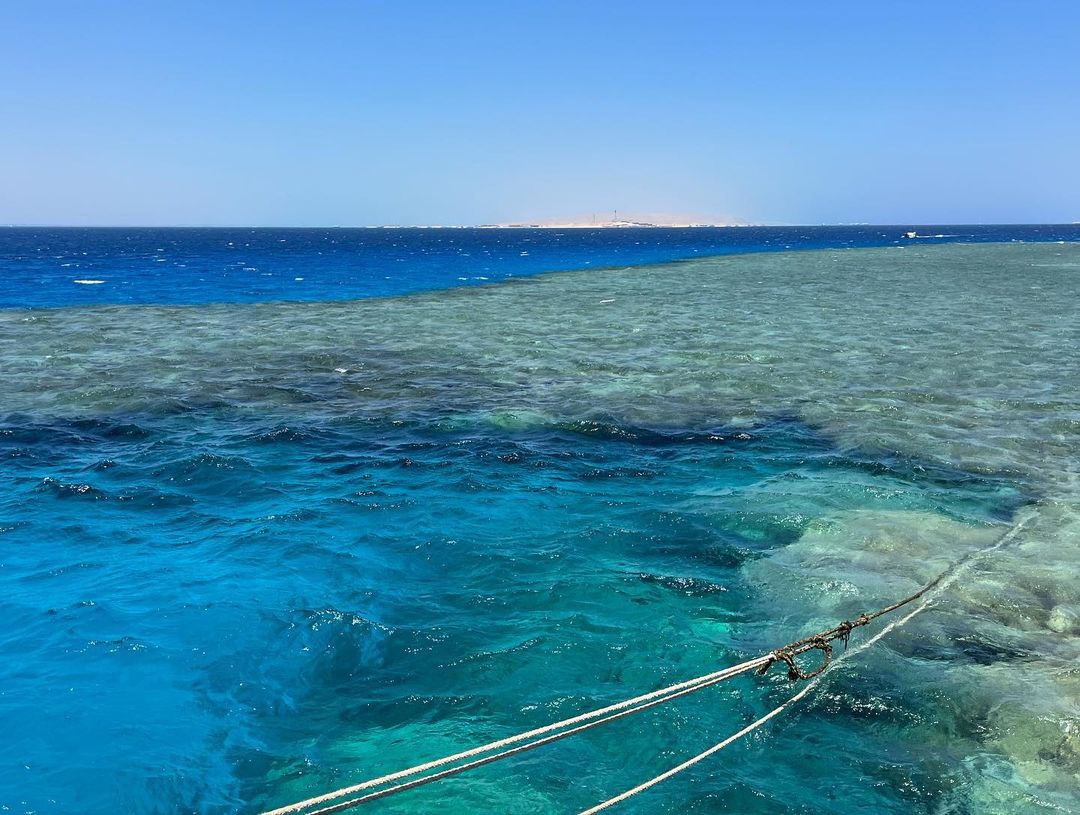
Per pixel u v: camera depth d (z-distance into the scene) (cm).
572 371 2109
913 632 810
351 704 707
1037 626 826
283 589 905
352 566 968
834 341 2534
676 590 916
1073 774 612
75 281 5072
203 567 959
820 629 828
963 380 1955
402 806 580
